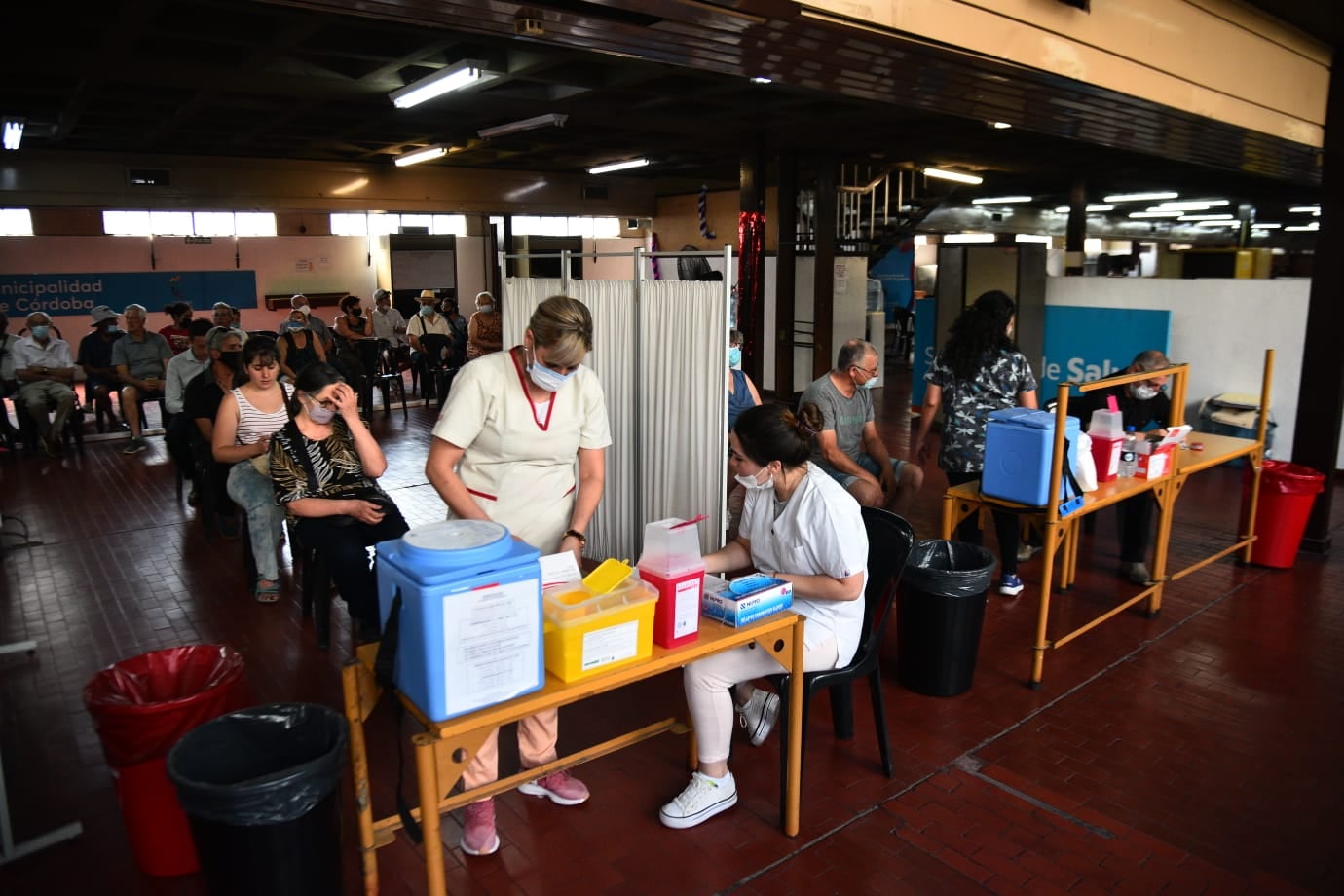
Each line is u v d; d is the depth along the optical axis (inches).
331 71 287.7
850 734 135.6
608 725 139.3
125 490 290.4
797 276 457.1
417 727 127.5
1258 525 209.8
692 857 108.5
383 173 538.3
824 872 106.2
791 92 303.9
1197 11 221.1
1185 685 153.6
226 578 208.1
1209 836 113.7
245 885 82.7
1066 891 103.3
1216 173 549.6
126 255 537.6
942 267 366.0
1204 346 321.7
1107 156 465.1
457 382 110.2
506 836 112.4
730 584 105.8
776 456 110.2
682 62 162.4
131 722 96.9
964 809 118.5
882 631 122.7
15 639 175.0
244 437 190.9
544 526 115.9
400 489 291.0
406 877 105.2
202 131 398.0
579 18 129.4
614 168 528.1
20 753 132.7
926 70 171.5
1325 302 216.7
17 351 337.7
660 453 161.8
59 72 269.4
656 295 156.6
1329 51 275.1
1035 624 176.6
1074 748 133.7
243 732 93.7
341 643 171.0
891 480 187.9
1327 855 110.2
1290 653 165.8
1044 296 351.3
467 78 246.2
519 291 183.9
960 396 183.0
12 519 250.4
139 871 105.0
